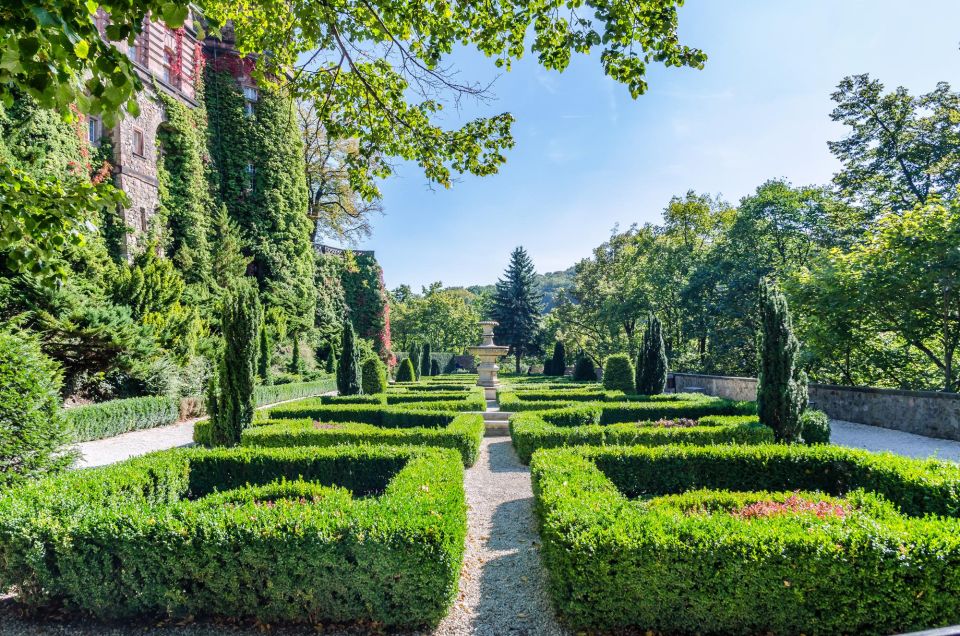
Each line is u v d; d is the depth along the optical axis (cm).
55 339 1238
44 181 383
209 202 2512
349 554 370
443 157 559
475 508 652
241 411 869
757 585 339
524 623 378
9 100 246
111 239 1900
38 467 597
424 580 363
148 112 2141
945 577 325
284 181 2927
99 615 381
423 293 5775
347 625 374
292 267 2958
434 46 474
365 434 878
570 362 4403
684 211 2914
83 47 222
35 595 384
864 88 1858
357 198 3641
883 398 1255
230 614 378
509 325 4675
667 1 363
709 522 375
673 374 2556
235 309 867
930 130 1769
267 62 545
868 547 336
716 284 2341
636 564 352
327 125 563
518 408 1305
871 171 1917
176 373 1491
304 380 2509
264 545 370
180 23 241
